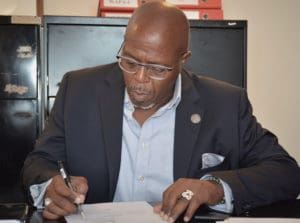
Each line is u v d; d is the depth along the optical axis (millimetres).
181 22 1013
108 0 2004
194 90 1232
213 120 1204
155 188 1157
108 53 1924
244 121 1235
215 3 2078
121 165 1160
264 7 2646
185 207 913
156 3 1016
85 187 952
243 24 2012
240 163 1232
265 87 2680
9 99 1886
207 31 1999
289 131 2707
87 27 1908
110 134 1160
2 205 951
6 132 1900
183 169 1148
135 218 879
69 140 1176
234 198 1001
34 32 1873
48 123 1246
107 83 1233
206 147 1174
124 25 1922
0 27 1856
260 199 1039
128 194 1155
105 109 1187
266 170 1104
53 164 1129
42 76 1889
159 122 1188
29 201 1014
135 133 1178
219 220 906
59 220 886
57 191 931
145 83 1010
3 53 1864
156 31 966
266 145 1223
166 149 1178
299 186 1126
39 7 2285
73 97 1219
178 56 1016
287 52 2682
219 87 1283
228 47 2016
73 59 1906
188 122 1186
